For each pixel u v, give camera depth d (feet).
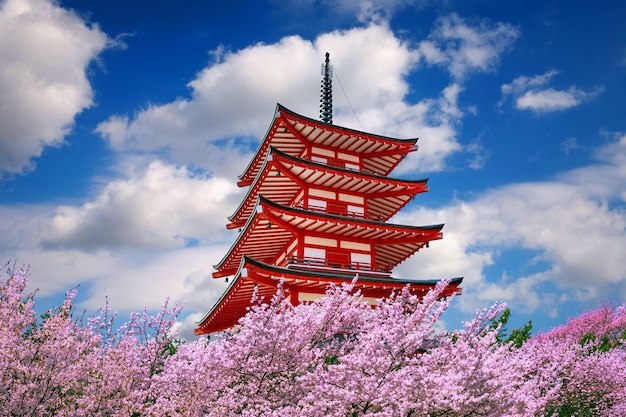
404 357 45.37
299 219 93.04
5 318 43.62
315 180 103.19
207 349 51.67
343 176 101.76
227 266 116.57
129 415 44.57
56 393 43.27
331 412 44.34
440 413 43.86
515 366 56.39
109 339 48.85
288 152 114.93
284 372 50.08
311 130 107.04
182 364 49.19
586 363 68.59
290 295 87.56
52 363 42.88
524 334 88.53
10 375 41.81
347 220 95.50
